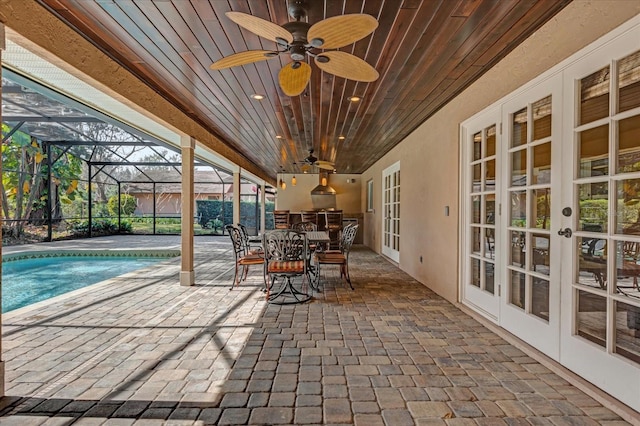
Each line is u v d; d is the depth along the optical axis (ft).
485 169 10.87
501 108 9.76
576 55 6.91
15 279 22.45
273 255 13.96
